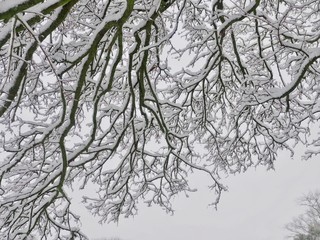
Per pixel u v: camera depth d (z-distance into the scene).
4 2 2.46
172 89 8.07
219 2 6.59
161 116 7.18
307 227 27.66
